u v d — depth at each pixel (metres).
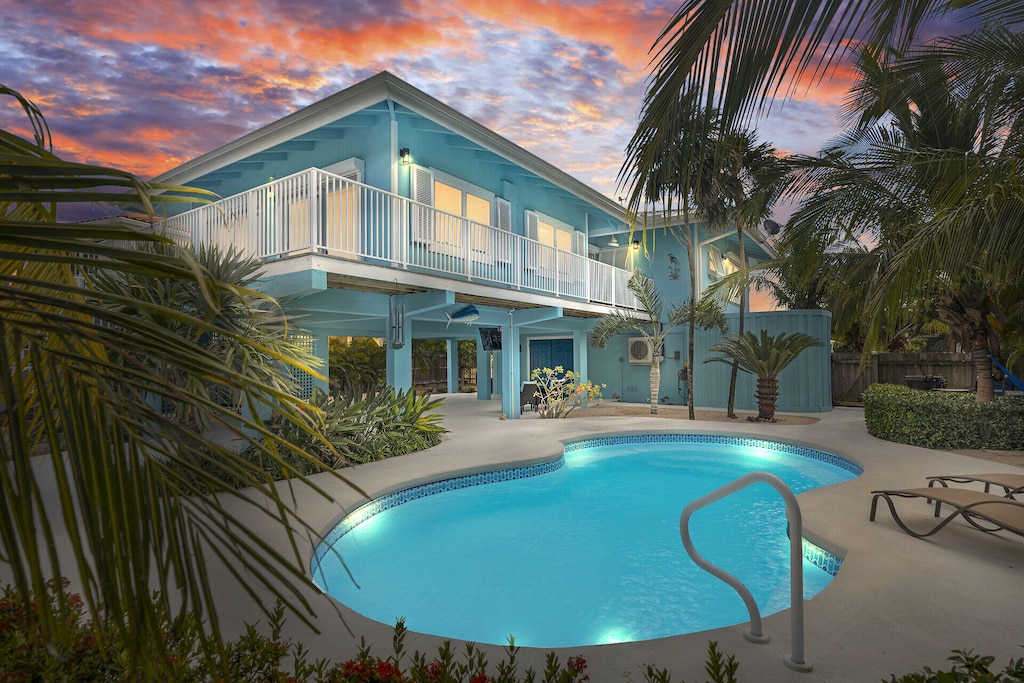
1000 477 5.51
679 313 14.73
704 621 4.17
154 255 0.75
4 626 1.97
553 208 15.50
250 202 8.64
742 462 9.70
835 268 8.91
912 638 2.96
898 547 4.38
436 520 6.64
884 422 9.88
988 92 5.35
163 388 0.86
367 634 3.02
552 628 4.07
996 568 3.95
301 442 7.08
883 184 6.25
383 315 10.36
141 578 0.80
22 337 0.88
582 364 17.05
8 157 0.75
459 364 27.20
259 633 3.01
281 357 0.89
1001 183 4.96
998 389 14.42
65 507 0.82
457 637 3.93
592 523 6.60
